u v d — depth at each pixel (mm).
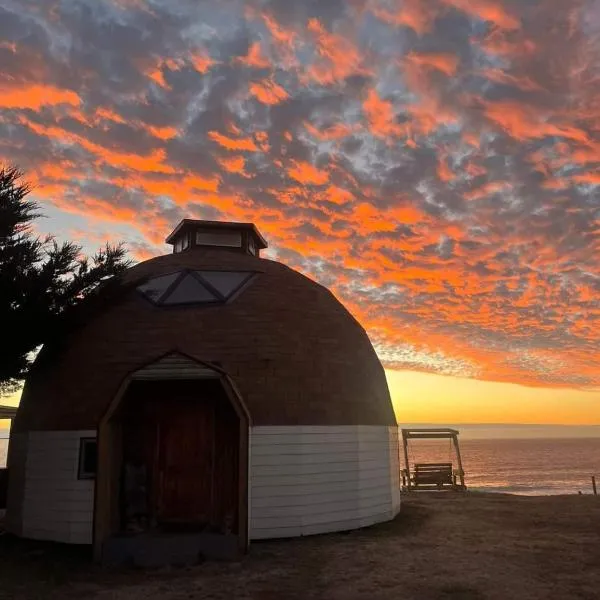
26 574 9977
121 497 12297
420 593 8562
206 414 12961
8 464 14633
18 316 12875
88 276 14172
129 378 11461
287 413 13070
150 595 8648
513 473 107438
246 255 17500
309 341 14312
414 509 16766
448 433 28469
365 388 14797
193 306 14469
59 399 13414
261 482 12562
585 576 9422
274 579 9383
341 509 13352
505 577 9367
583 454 186250
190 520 12477
